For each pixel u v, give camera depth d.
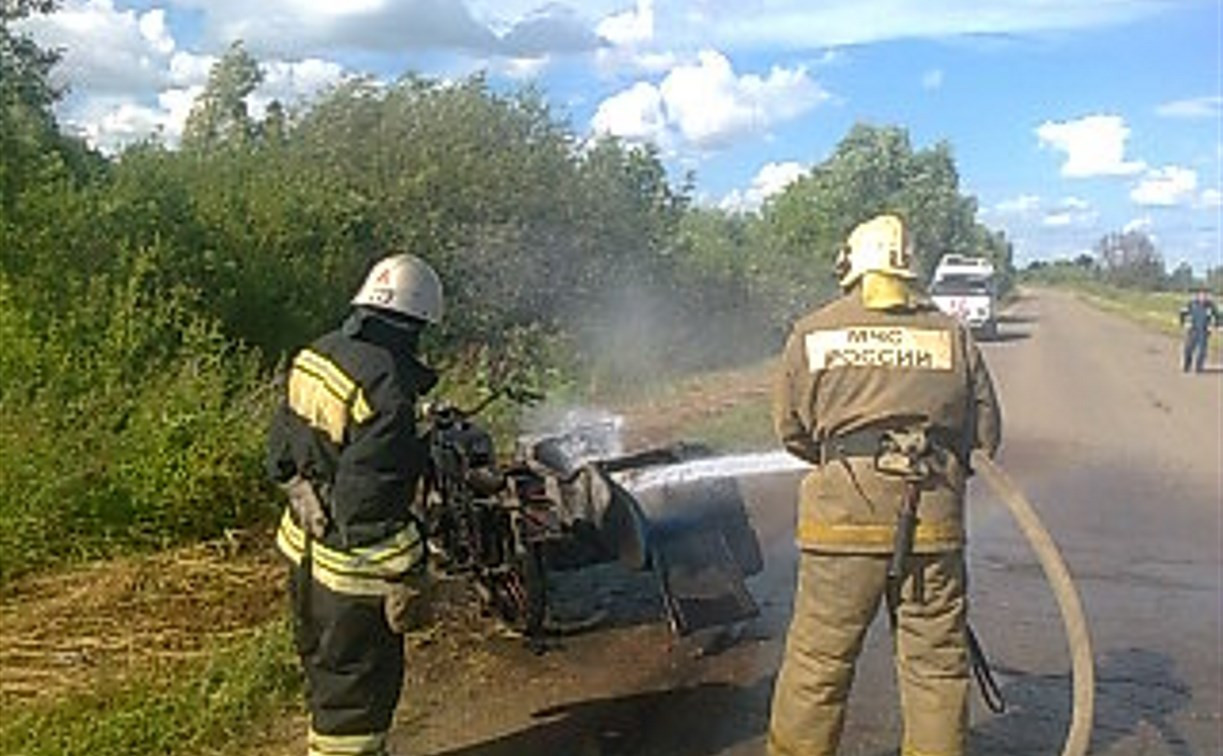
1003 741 5.70
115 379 9.79
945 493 4.75
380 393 4.54
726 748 5.56
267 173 17.34
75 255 12.07
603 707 6.01
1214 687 6.46
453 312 19.36
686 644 6.86
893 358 4.77
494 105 21.84
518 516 6.71
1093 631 7.36
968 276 40.19
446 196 20.09
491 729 5.74
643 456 7.16
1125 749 5.65
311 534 4.63
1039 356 32.44
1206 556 9.36
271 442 4.79
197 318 11.41
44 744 5.23
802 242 47.41
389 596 4.59
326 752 4.71
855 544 4.73
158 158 16.19
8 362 9.88
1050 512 10.91
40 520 7.94
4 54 18.11
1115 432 16.67
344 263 16.30
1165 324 58.12
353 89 20.84
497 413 11.95
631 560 6.55
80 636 6.64
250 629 6.75
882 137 71.25
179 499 8.51
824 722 4.86
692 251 27.98
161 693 5.76
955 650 4.80
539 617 6.68
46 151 13.67
